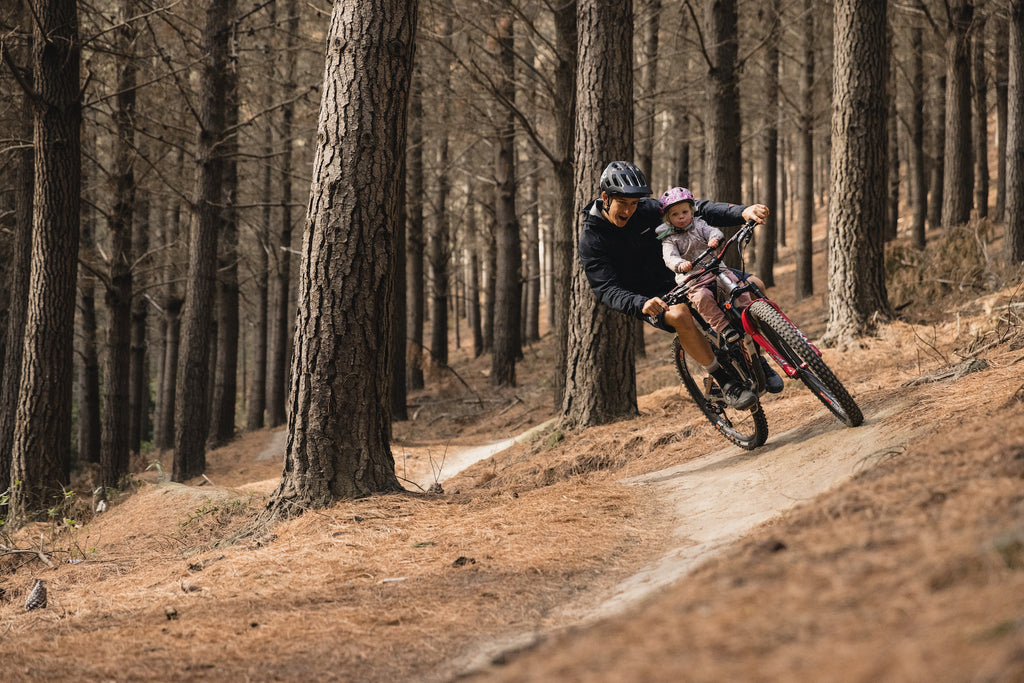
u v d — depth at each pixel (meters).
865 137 10.38
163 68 14.81
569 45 12.58
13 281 12.70
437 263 25.55
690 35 16.80
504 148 20.72
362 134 6.19
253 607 4.01
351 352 6.16
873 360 9.00
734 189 14.79
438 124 17.78
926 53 20.89
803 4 19.45
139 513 8.02
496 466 9.44
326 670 3.02
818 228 42.94
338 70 6.26
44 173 10.54
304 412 6.16
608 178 5.25
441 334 25.61
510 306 20.94
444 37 12.62
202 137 15.16
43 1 10.49
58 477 10.51
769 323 5.08
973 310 10.14
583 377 9.15
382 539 5.07
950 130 17.25
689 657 1.79
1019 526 2.03
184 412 15.38
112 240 15.71
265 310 26.83
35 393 10.41
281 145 20.50
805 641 1.74
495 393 20.08
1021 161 12.94
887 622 1.74
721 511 4.51
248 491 9.40
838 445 4.98
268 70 17.59
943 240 13.82
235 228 20.53
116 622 4.07
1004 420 3.64
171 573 5.13
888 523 2.54
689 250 5.41
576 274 9.20
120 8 13.55
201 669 3.14
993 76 21.53
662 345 22.89
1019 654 1.41
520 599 3.60
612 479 6.45
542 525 4.86
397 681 2.83
